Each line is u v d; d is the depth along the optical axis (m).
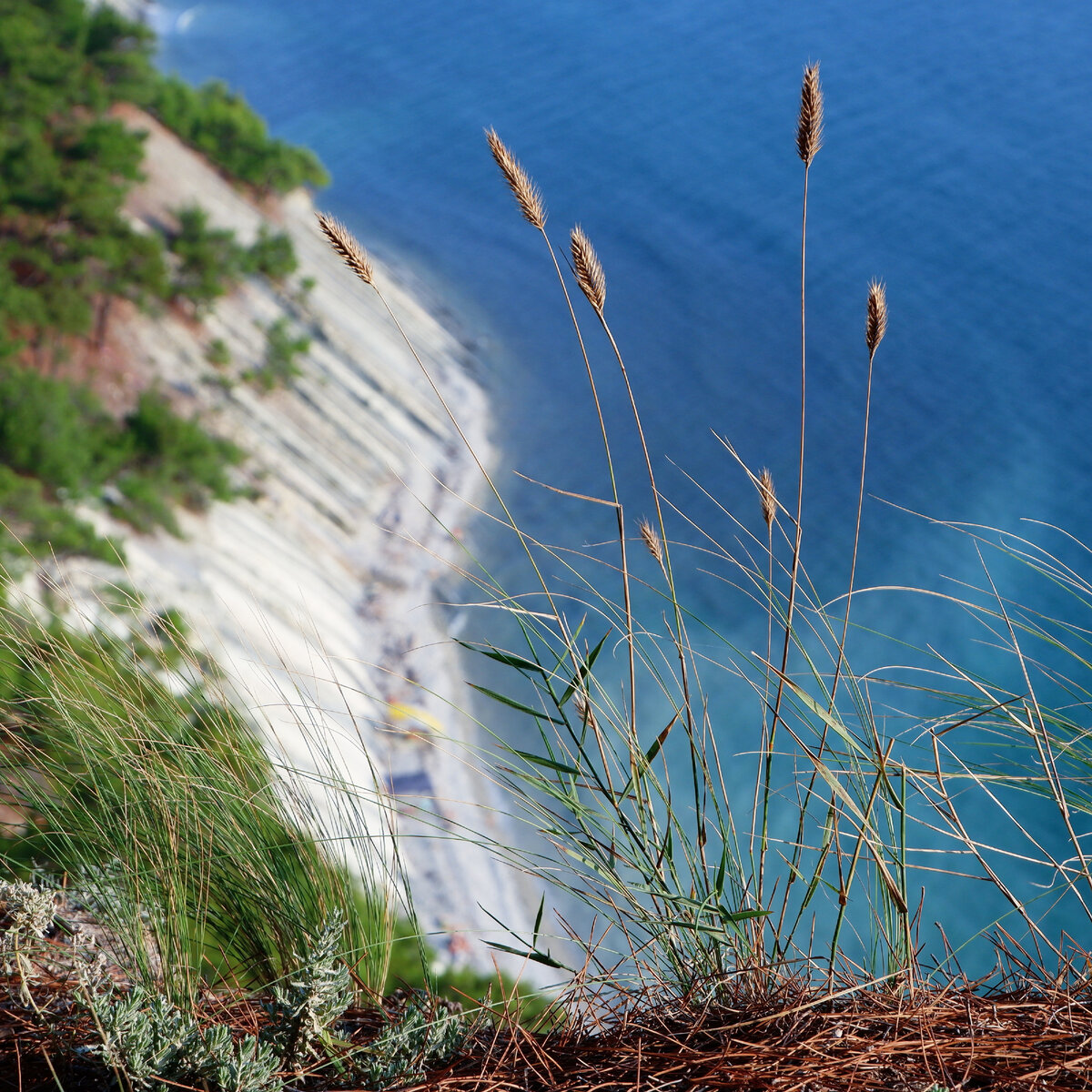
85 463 28.11
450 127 76.12
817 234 62.00
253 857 2.81
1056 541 41.16
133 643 3.03
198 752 2.83
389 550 37.66
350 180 70.56
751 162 69.00
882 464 46.28
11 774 2.81
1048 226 60.50
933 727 2.68
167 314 38.25
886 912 2.53
